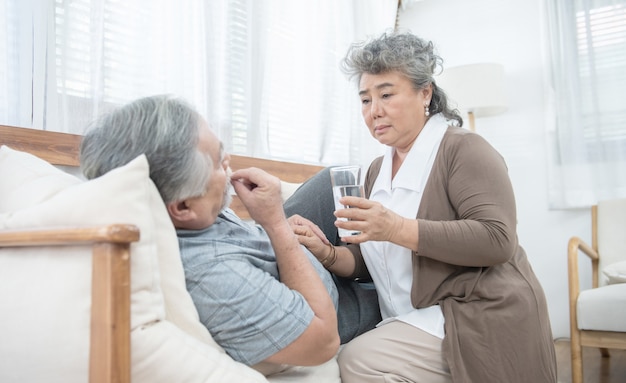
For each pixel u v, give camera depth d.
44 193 0.84
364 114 1.42
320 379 1.04
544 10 3.02
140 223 0.70
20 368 0.66
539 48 3.12
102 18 1.54
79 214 0.67
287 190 1.77
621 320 1.85
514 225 1.15
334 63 2.84
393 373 1.12
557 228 3.01
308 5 2.64
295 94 2.56
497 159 1.21
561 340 2.97
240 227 1.03
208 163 0.85
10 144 1.25
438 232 1.11
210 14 1.96
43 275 0.67
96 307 0.57
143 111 0.83
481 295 1.14
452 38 3.44
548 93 2.99
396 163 1.46
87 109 1.52
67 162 1.38
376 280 1.37
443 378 1.13
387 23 3.35
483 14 3.32
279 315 0.83
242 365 0.81
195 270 0.84
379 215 1.09
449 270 1.19
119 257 0.57
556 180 2.96
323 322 0.88
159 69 1.78
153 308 0.70
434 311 1.18
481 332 1.10
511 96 3.19
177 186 0.82
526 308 1.12
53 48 1.41
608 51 2.81
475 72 2.84
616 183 2.77
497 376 1.07
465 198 1.17
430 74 1.34
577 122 2.88
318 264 1.18
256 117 2.24
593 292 1.96
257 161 2.12
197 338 0.80
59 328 0.63
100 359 0.56
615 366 2.42
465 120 3.30
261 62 2.26
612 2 2.80
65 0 1.46
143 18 1.71
